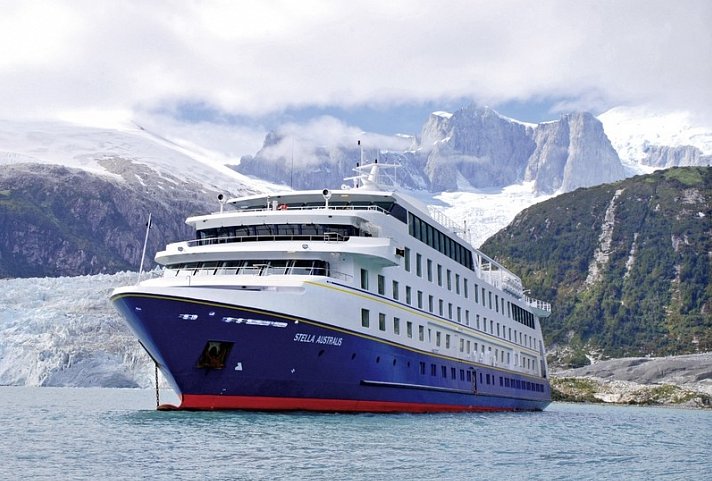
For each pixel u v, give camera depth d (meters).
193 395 43.09
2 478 26.36
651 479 31.38
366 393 47.34
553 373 196.50
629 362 195.62
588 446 42.41
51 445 33.25
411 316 52.31
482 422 52.47
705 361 187.12
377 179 60.56
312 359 43.69
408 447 35.28
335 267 46.28
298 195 51.59
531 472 31.19
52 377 146.12
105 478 26.53
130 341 157.00
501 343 70.56
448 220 66.19
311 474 28.00
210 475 27.30
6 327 159.38
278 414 43.72
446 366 57.53
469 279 63.97
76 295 178.62
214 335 41.41
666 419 82.81
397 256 47.50
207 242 50.19
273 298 42.16
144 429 37.94
